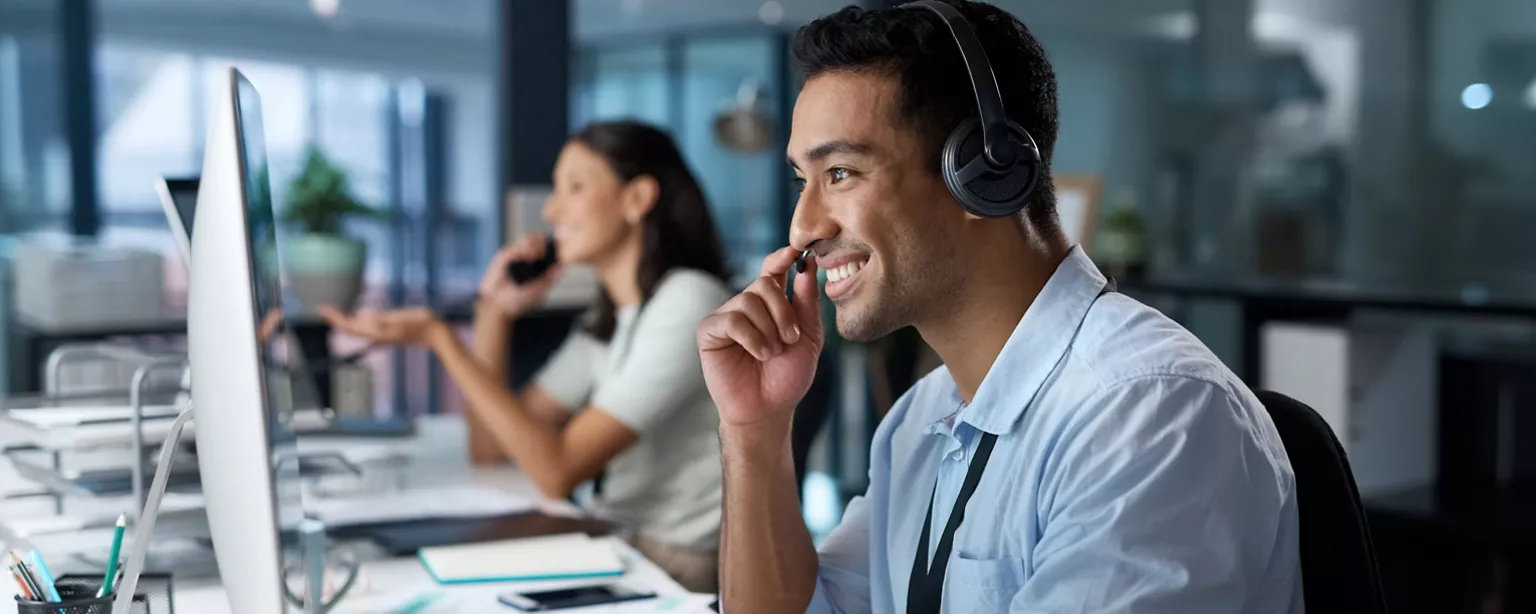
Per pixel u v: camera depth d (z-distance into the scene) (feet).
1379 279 11.84
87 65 15.48
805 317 4.32
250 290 3.23
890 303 3.60
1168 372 3.32
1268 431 3.40
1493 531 9.37
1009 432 3.61
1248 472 3.24
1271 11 12.41
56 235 15.39
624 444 7.21
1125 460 3.22
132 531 5.02
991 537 3.63
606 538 6.08
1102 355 3.48
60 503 5.22
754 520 4.38
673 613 4.85
